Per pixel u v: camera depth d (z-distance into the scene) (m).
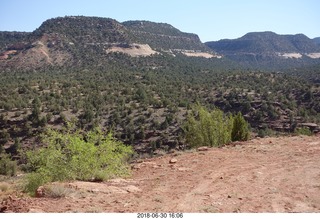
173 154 15.12
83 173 9.73
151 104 94.88
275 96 104.81
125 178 10.42
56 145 9.61
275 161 11.68
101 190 8.19
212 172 10.30
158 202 7.23
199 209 6.69
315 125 78.75
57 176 9.35
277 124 85.31
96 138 10.35
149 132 73.94
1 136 69.94
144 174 10.95
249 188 8.29
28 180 9.34
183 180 9.45
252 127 86.81
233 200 7.32
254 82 135.25
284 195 7.64
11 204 7.00
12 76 147.38
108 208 6.71
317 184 8.50
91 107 84.75
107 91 109.06
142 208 6.75
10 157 62.59
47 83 112.12
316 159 11.69
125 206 6.89
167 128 76.25
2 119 73.31
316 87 112.00
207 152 14.36
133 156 49.97
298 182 8.77
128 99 98.19
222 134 19.03
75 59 198.62
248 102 95.81
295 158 12.04
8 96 90.38
